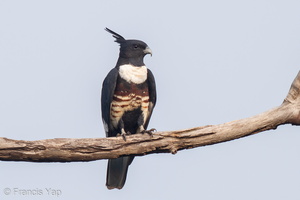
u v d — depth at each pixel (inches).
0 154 452.1
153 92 622.2
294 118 479.5
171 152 490.6
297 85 473.7
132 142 485.7
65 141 469.4
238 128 480.7
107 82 613.0
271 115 478.3
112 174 608.1
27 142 458.0
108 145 480.4
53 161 474.9
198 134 484.4
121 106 614.2
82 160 481.1
